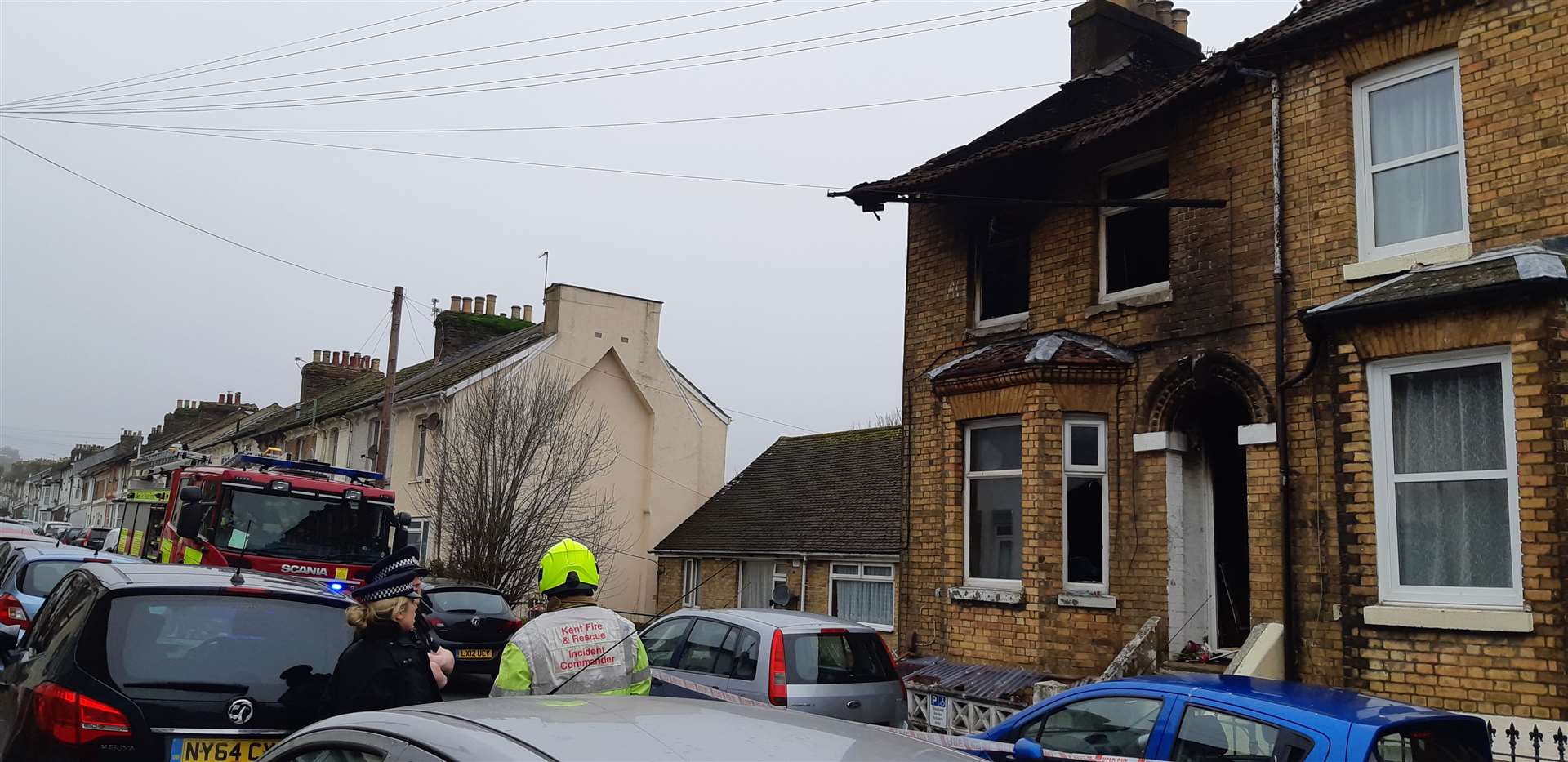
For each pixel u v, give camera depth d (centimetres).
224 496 1493
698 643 1045
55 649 548
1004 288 1330
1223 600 1110
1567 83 839
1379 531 895
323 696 518
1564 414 786
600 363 3034
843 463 2673
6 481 11362
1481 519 848
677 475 3098
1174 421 1109
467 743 263
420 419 2981
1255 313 1027
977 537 1266
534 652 537
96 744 502
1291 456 975
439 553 2591
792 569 2291
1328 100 993
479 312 3831
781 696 934
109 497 6588
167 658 539
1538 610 785
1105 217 1228
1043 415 1162
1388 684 866
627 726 277
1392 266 920
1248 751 546
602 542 2903
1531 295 802
